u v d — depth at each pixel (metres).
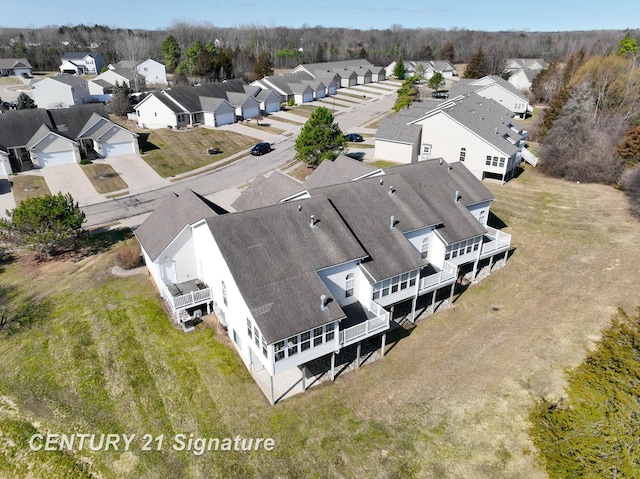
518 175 51.84
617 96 65.88
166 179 51.97
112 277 31.34
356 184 28.56
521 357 24.02
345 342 22.28
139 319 26.92
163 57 142.88
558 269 32.53
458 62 170.25
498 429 19.77
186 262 28.03
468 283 31.52
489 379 22.62
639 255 33.62
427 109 62.09
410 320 27.70
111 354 24.25
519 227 39.06
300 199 25.41
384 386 22.55
